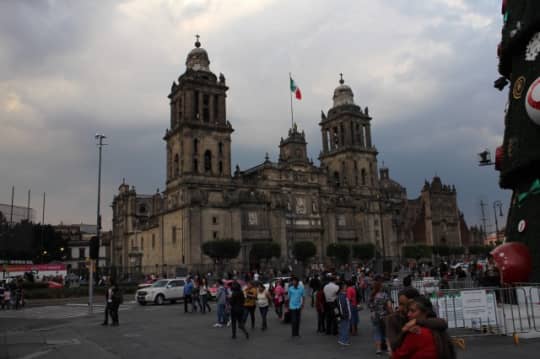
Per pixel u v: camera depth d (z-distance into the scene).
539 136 24.94
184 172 96.19
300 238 107.50
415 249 119.88
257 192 103.62
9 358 19.19
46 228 125.94
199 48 107.06
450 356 7.18
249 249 99.62
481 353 16.62
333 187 117.06
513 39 26.97
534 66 25.75
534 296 20.69
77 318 35.16
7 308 45.28
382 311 17.97
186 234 93.44
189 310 39.66
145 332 26.28
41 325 31.23
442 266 51.34
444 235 149.62
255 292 26.66
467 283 29.77
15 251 81.62
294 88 108.75
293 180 109.88
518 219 26.62
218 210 97.25
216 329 26.97
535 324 19.75
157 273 93.12
